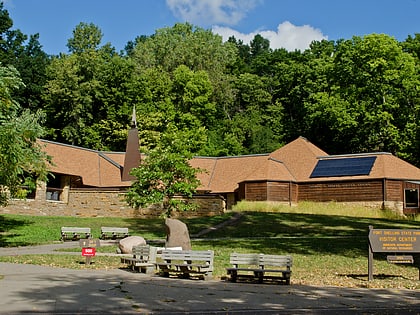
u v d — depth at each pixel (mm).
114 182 48281
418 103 56156
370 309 11672
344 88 58469
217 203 42656
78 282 14930
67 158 47750
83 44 72750
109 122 62906
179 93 70062
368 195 47219
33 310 10539
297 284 15805
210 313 10828
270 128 72000
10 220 37406
